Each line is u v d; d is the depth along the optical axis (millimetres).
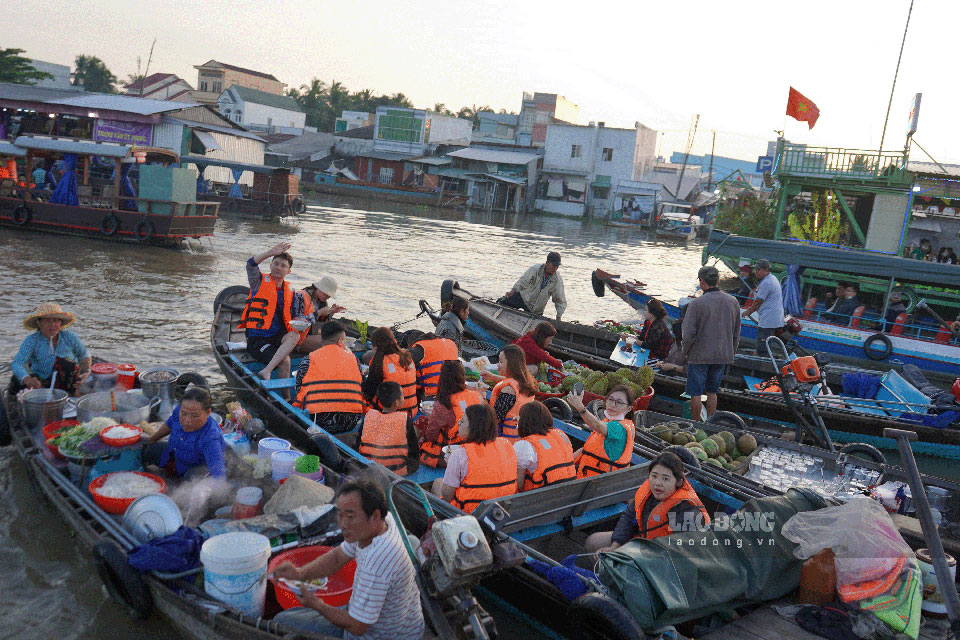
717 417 8500
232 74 85250
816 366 8422
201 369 10133
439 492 5672
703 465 6637
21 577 5234
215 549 4312
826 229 20734
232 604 4238
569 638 4539
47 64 90062
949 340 14727
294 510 5051
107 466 5695
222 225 29859
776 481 7043
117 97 36656
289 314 8898
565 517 5602
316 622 4078
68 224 22000
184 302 14305
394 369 7062
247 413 7082
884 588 4457
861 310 15414
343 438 7121
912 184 19609
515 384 6484
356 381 7016
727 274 31797
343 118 77250
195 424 5512
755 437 8023
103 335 11266
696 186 68375
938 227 21953
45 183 23750
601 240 43469
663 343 11203
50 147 22016
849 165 20312
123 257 19312
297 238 27875
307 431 6598
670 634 4258
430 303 17078
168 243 22078
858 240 20594
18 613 4836
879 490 6238
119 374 7383
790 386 8484
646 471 6082
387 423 6246
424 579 4016
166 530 4895
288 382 7980
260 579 4309
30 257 17828
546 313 18875
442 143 66875
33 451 6074
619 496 5938
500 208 62500
